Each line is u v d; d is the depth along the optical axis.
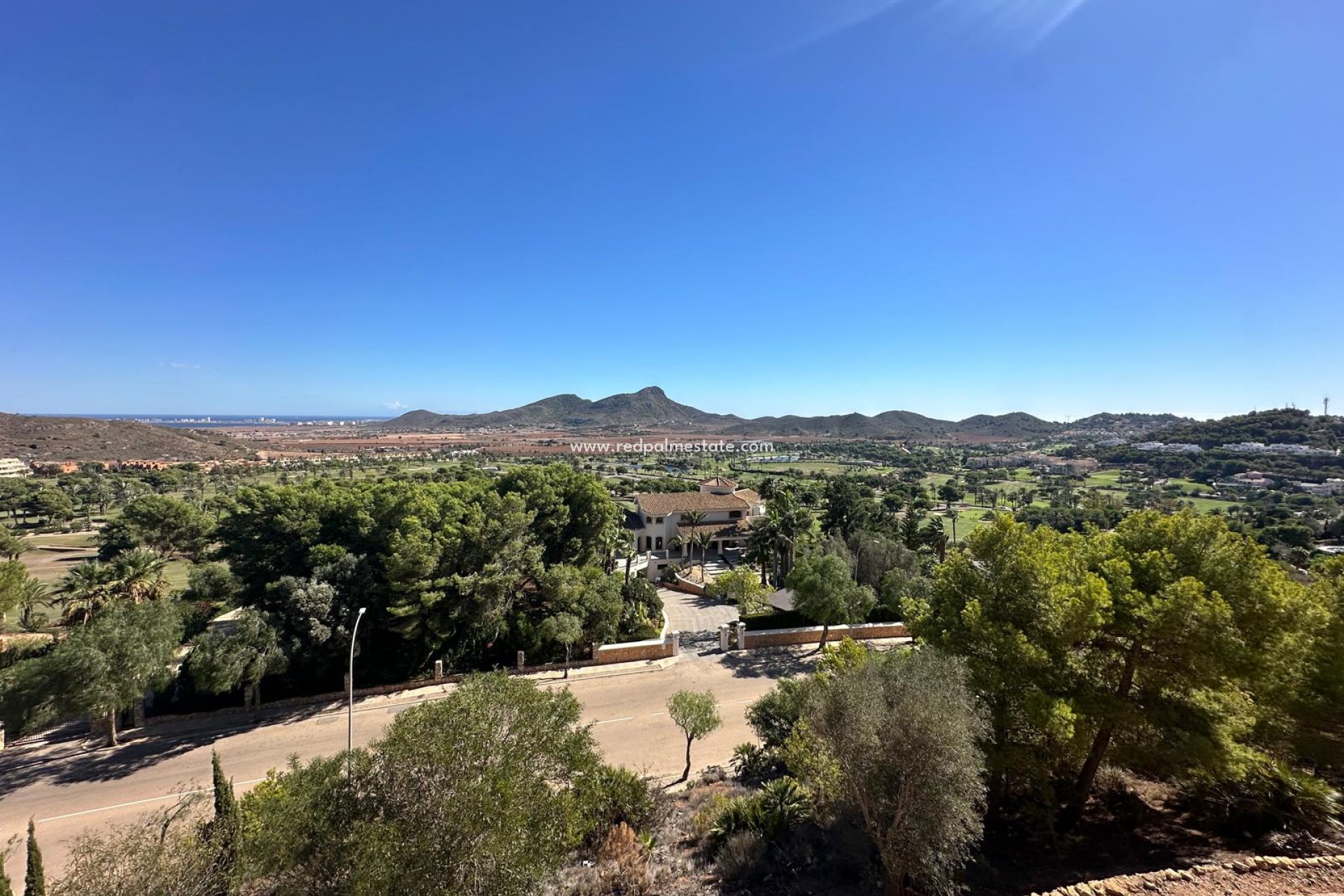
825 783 14.79
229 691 25.78
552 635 29.23
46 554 65.88
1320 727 14.59
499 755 9.83
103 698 21.11
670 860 14.45
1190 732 13.29
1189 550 15.00
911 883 12.39
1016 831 14.88
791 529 46.47
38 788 20.11
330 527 30.16
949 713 11.37
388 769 9.62
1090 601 14.05
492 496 32.50
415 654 29.05
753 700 27.02
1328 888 9.97
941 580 17.42
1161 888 10.15
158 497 58.44
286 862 9.52
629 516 70.06
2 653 30.45
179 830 11.84
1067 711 13.16
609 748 22.59
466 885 8.53
